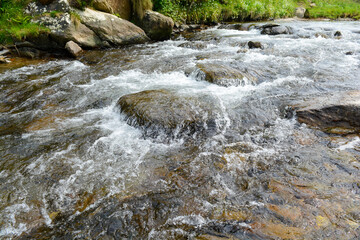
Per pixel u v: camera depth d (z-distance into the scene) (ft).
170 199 10.85
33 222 9.93
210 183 11.73
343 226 9.08
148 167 12.92
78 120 17.47
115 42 36.65
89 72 26.20
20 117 18.02
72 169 12.77
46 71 26.50
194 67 25.67
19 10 34.01
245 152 13.94
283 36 41.01
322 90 21.04
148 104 17.04
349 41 37.17
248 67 25.48
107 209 10.43
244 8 57.82
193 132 15.75
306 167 12.58
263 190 11.14
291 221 9.40
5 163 13.23
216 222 9.60
